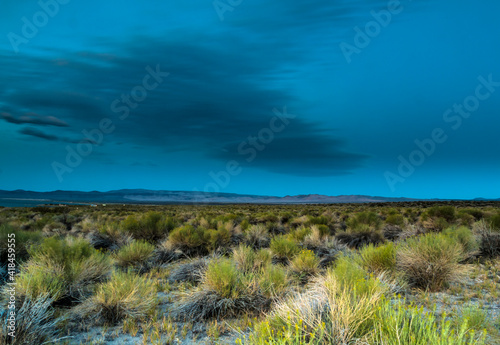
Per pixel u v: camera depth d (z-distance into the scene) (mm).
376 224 16328
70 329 5227
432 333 3111
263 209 50156
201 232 12711
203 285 6406
